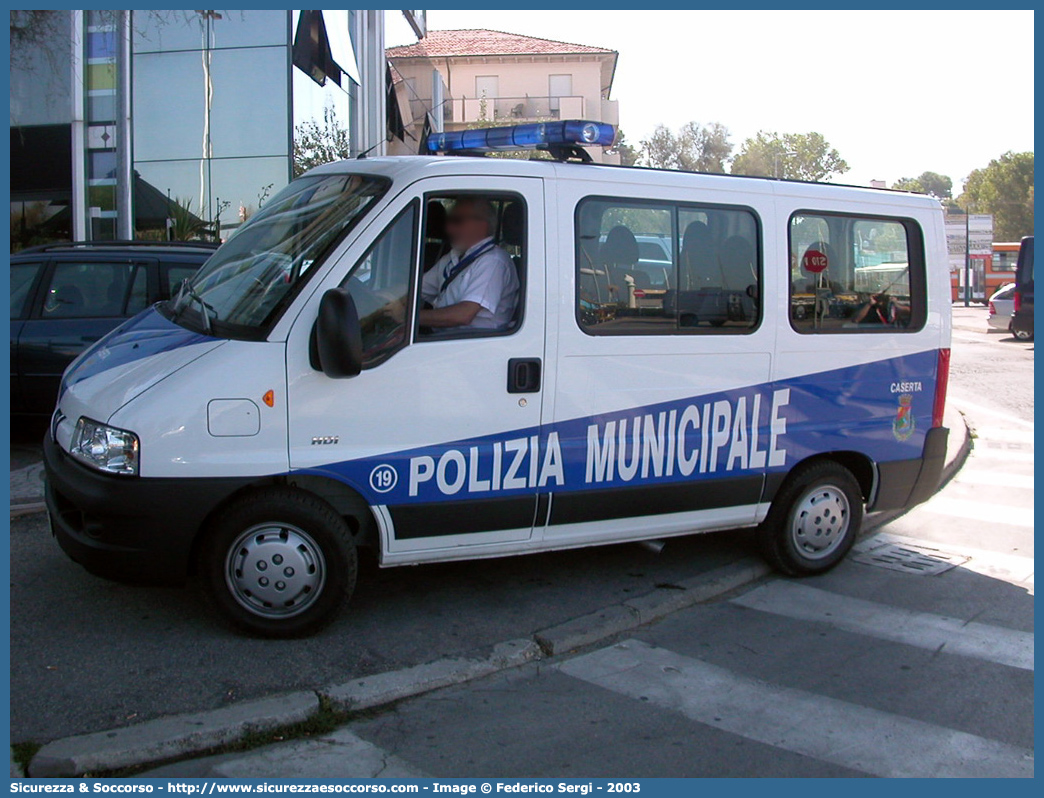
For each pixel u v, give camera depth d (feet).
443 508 15.60
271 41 59.26
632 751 12.53
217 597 14.98
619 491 16.90
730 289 17.76
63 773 11.52
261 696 13.35
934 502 26.63
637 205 16.92
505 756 12.32
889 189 19.84
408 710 13.57
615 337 16.62
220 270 16.55
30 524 20.61
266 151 59.88
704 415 17.60
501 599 17.66
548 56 141.69
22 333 25.11
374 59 75.72
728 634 16.69
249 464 14.39
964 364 58.18
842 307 19.03
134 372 14.83
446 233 16.02
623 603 17.37
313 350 14.58
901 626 17.19
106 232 60.75
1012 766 12.48
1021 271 73.36
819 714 13.73
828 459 19.40
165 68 59.67
